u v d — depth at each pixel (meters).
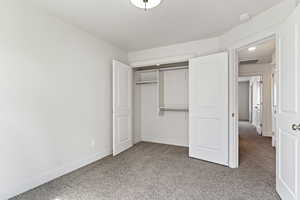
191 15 2.30
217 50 3.08
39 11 2.12
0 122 1.76
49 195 1.91
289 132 1.68
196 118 3.15
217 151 2.89
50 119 2.27
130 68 3.95
